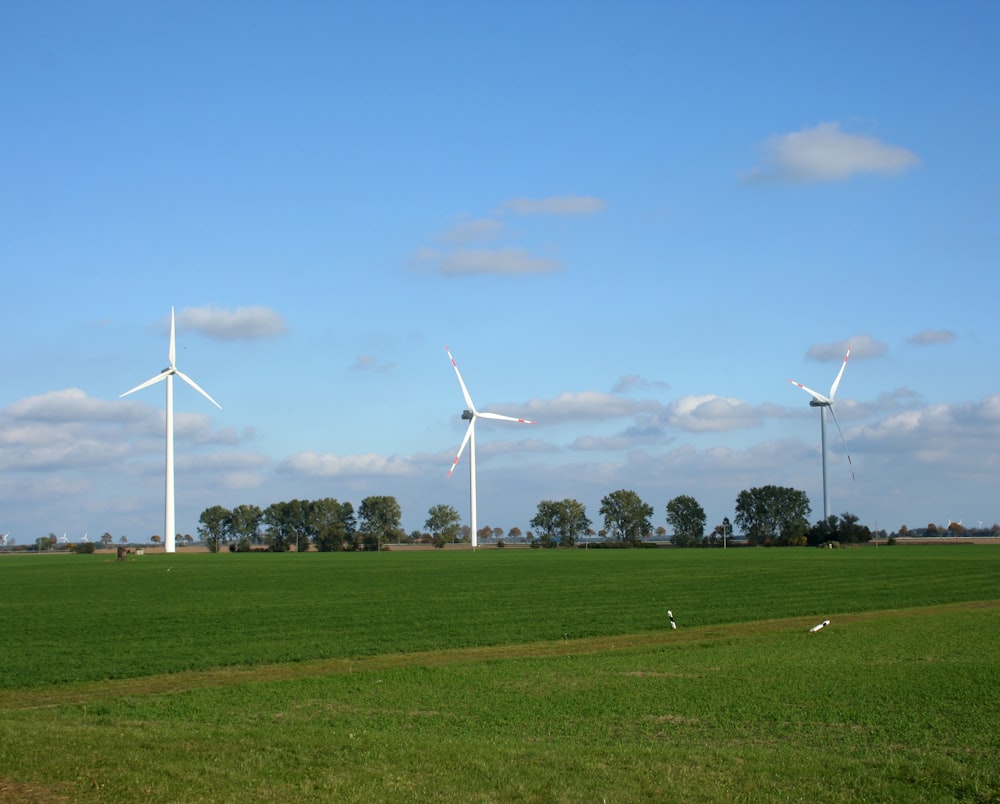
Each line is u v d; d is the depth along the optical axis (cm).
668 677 2962
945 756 1930
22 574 9731
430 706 2556
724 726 2245
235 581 8325
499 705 2547
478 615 5172
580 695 2672
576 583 7706
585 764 1708
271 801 1467
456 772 1639
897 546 18238
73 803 1441
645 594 6531
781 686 2730
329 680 3006
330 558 14438
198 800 1462
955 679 2780
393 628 4581
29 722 2181
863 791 1609
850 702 2481
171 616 5225
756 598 6112
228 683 3081
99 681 3161
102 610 5612
